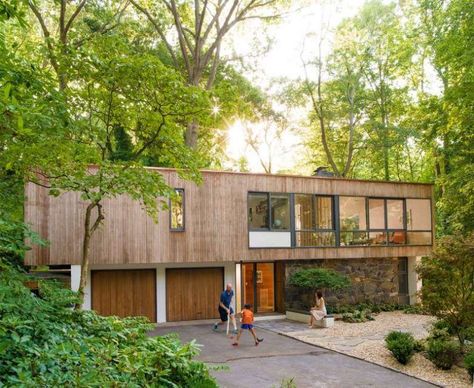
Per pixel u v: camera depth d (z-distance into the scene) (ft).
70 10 66.18
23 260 44.32
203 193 53.47
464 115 59.62
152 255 50.26
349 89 90.99
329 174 67.72
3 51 21.17
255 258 56.03
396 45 86.43
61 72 27.02
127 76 26.03
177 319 55.31
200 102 27.37
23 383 12.10
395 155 99.09
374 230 64.34
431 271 37.99
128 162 29.19
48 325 18.02
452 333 40.93
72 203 46.70
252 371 32.96
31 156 22.79
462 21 56.49
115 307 52.60
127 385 13.60
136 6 65.92
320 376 32.07
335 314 56.80
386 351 38.86
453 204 64.59
